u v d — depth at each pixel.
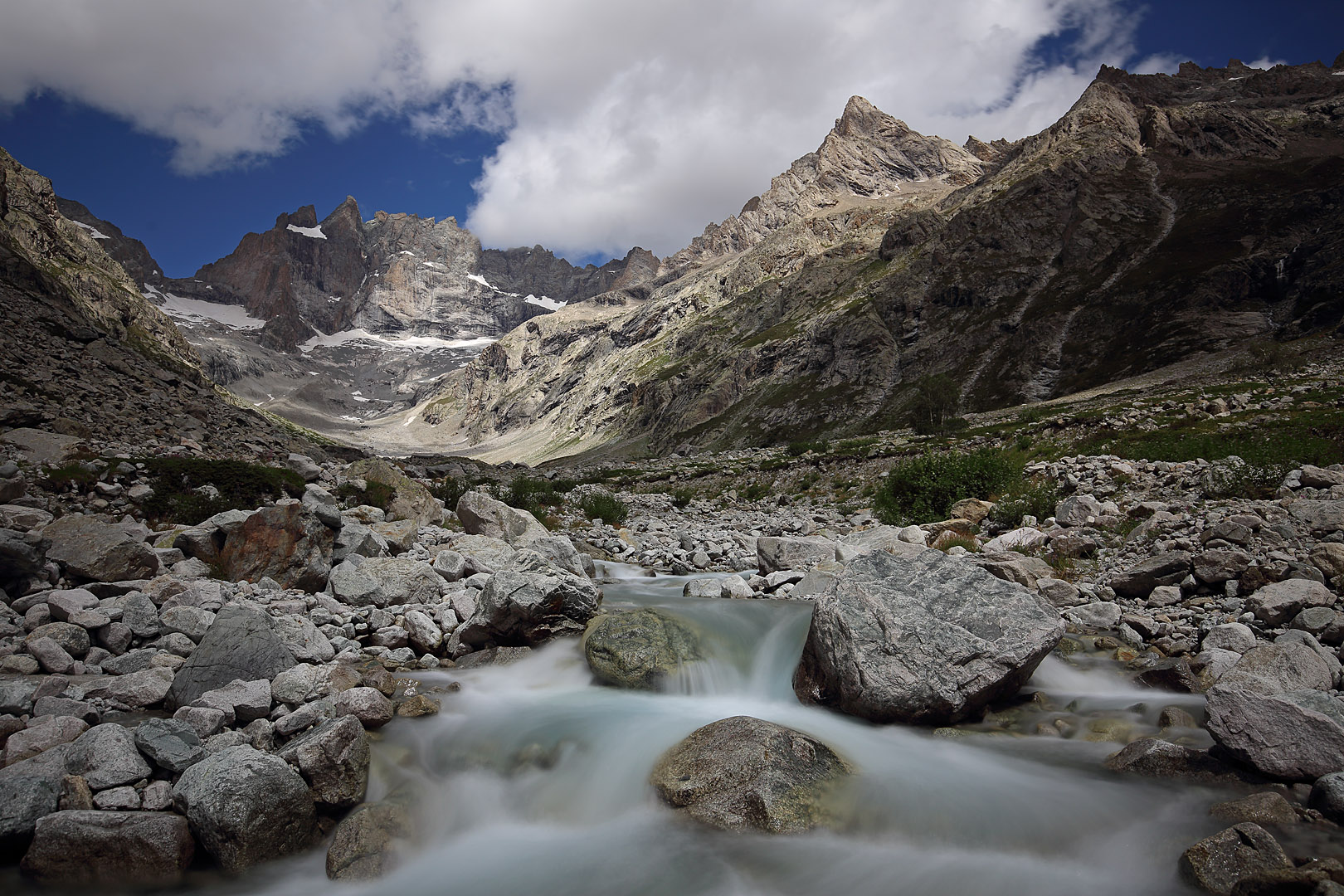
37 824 6.00
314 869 6.56
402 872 6.60
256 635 9.03
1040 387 144.12
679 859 6.70
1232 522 13.89
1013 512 20.25
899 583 10.06
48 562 10.47
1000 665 8.88
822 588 14.16
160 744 6.88
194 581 10.95
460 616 11.94
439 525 20.92
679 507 40.53
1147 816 6.67
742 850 6.67
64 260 185.12
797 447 61.69
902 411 163.38
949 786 7.42
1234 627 10.12
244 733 7.49
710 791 7.20
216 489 17.23
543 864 6.72
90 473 15.84
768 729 7.79
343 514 17.70
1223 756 7.29
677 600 14.68
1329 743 6.54
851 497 37.06
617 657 10.37
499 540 16.19
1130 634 11.51
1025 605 9.63
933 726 8.80
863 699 8.82
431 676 10.22
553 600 11.38
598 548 22.73
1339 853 5.64
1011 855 6.46
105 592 10.36
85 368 30.78
